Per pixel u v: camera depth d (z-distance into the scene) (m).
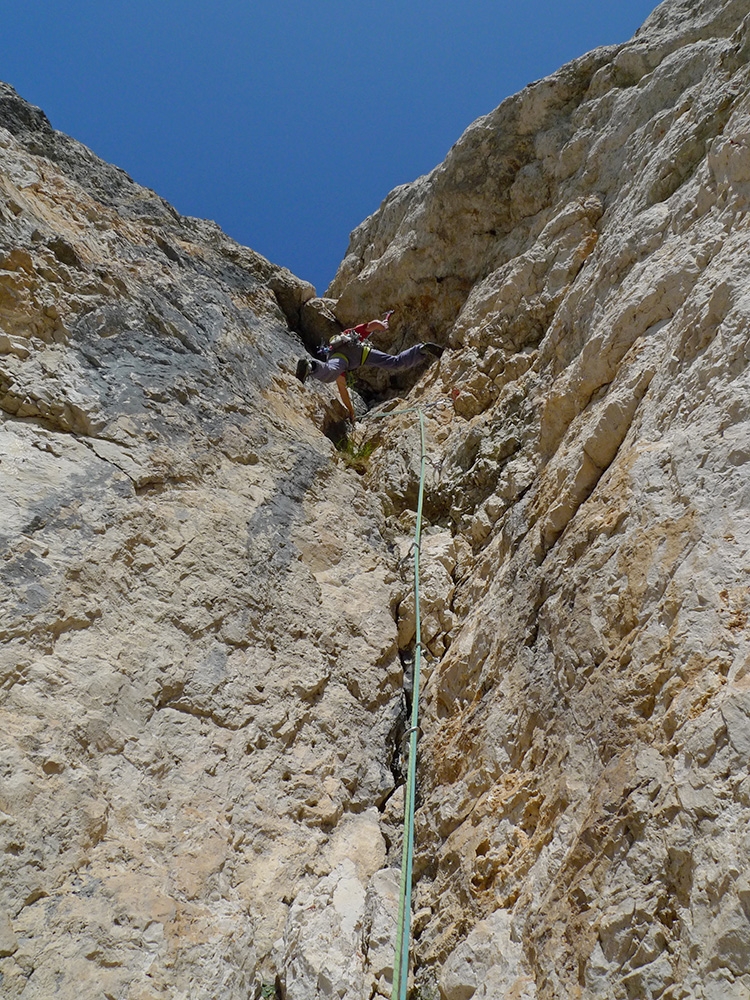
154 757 5.07
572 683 4.72
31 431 6.17
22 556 5.32
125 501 6.15
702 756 3.52
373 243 11.62
